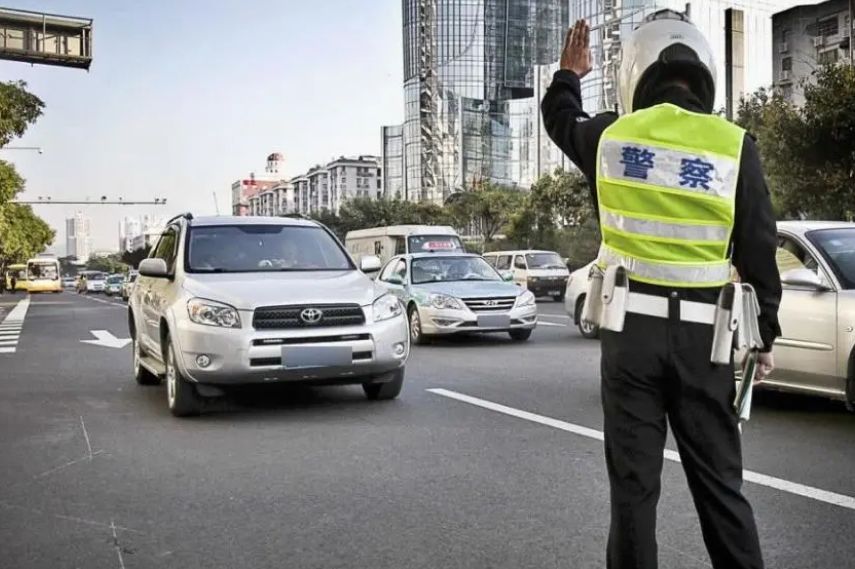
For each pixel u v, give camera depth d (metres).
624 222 2.52
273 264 8.35
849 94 22.55
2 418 7.62
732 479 2.52
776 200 24.31
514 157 123.94
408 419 7.22
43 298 55.38
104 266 187.38
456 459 5.75
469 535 4.18
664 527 4.25
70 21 26.08
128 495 5.00
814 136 23.16
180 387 7.33
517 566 3.75
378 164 169.88
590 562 3.79
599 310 2.58
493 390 8.78
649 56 2.67
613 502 2.56
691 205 2.45
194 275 7.92
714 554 2.55
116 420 7.43
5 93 33.88
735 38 55.56
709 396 2.46
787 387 7.05
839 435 6.33
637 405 2.51
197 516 4.56
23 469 5.68
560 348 13.02
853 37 45.72
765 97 28.83
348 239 34.22
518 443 6.22
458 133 121.06
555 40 125.19
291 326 7.27
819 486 4.95
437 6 122.94
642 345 2.47
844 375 6.55
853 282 6.77
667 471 5.33
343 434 6.64
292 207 189.25
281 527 4.35
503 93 123.31
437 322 13.42
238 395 8.62
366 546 4.04
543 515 4.48
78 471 5.61
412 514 4.53
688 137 2.48
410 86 126.56
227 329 7.12
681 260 2.46
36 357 13.11
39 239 85.56
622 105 2.81
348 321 7.45
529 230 51.09
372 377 7.66
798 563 3.73
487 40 122.38
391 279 14.98
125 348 14.58
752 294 2.47
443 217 73.19
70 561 3.91
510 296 13.75
